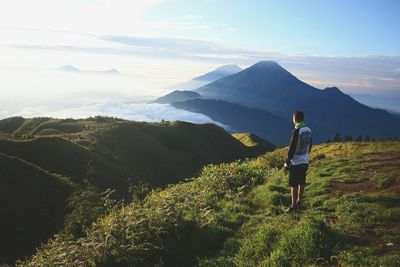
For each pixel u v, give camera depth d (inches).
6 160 1946.4
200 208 450.6
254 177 629.9
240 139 7386.8
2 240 1311.5
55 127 4613.7
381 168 594.2
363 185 495.2
